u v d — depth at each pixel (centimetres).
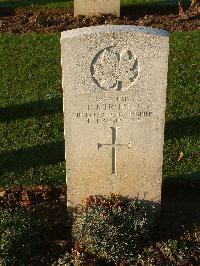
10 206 251
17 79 352
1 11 460
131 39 207
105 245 220
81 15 440
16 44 394
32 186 263
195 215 244
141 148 229
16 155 283
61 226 239
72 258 220
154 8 455
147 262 217
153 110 220
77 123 223
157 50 208
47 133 300
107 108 220
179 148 285
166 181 262
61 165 276
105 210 228
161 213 246
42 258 223
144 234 228
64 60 211
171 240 224
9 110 319
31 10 460
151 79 214
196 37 398
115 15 439
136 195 241
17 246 219
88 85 215
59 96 332
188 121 305
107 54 210
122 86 216
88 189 240
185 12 441
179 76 349
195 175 265
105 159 232
